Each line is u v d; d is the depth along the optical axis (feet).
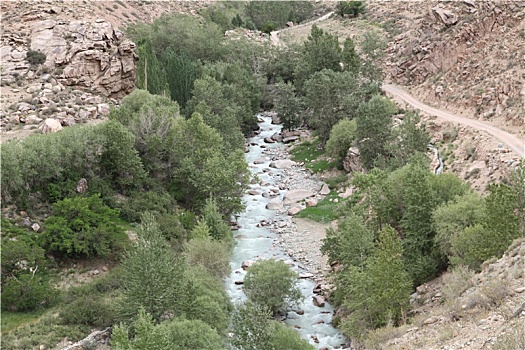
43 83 232.73
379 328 111.55
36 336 124.67
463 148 201.05
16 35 250.98
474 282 108.27
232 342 107.34
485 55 241.76
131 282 122.01
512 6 245.24
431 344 87.97
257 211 219.00
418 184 142.00
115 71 246.06
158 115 211.61
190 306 120.26
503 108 211.82
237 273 168.04
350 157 235.81
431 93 256.52
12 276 138.10
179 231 176.45
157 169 207.00
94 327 130.62
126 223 177.17
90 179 181.78
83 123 213.05
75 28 254.27
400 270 119.96
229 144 238.48
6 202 160.66
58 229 151.33
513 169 168.76
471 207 133.80
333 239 153.17
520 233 120.06
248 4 588.09
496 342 76.54
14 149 164.14
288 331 110.22
